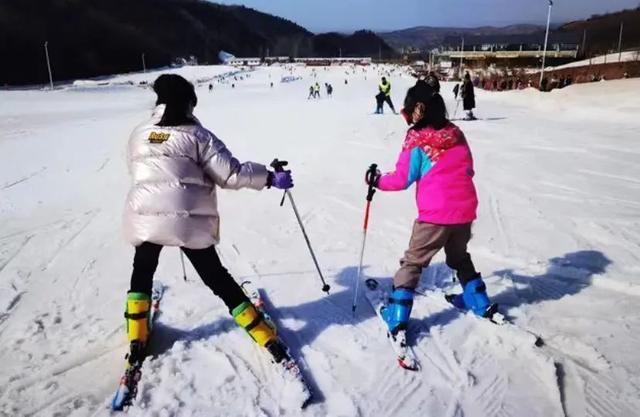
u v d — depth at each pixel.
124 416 2.36
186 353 2.82
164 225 2.49
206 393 2.51
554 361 2.73
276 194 6.18
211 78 88.38
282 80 74.56
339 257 4.19
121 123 16.34
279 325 3.12
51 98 40.28
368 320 3.18
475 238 4.54
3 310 3.36
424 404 2.45
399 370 2.69
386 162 7.93
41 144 11.38
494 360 2.76
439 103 2.79
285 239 4.64
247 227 4.98
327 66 128.62
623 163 7.49
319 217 5.28
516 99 20.47
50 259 4.29
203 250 2.64
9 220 5.44
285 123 13.05
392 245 4.47
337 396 2.51
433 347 2.89
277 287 3.63
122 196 6.43
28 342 2.97
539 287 3.60
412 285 2.95
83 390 2.56
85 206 5.98
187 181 2.54
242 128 12.39
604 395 2.49
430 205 2.81
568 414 2.38
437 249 2.90
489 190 6.14
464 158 2.82
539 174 6.91
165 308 3.29
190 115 2.67
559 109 15.18
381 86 14.80
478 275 3.12
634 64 38.50
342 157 8.36
